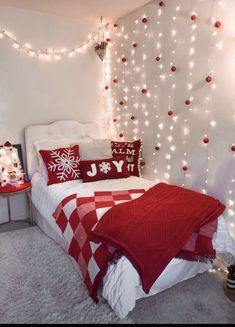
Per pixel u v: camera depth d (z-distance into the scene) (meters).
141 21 2.86
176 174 2.66
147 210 1.91
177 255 1.78
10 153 2.86
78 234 1.98
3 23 2.81
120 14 3.05
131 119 3.23
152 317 1.70
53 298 1.85
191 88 2.37
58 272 2.14
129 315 1.71
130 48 3.09
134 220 1.77
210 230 1.93
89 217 1.94
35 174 3.01
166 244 1.69
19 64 2.95
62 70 3.22
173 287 1.98
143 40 2.88
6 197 3.07
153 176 2.99
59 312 1.72
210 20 2.12
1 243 2.58
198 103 2.32
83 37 3.29
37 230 2.87
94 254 1.74
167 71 2.62
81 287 1.96
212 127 2.21
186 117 2.46
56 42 3.13
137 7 2.85
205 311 1.75
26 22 2.92
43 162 2.82
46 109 3.19
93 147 2.99
